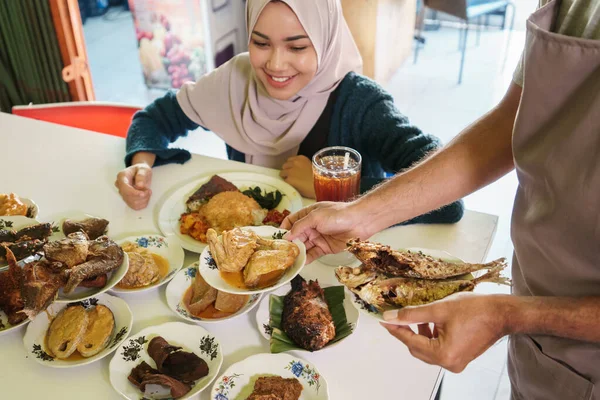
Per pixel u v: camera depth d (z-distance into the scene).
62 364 0.89
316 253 1.06
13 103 2.77
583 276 0.74
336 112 1.50
